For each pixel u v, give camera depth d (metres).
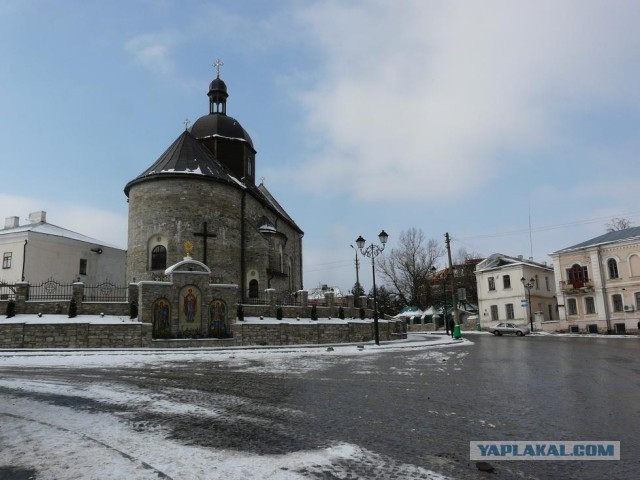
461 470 5.64
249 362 18.39
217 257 33.59
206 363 17.92
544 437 7.04
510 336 45.44
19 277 41.47
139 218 32.75
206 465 5.79
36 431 7.50
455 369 16.03
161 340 24.97
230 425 7.91
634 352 22.97
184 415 8.70
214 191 34.12
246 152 43.47
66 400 10.22
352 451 6.38
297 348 25.64
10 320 23.89
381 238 30.19
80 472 5.55
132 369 15.92
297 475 5.44
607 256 49.72
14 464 5.86
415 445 6.66
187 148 35.91
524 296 58.41
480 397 10.38
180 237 32.25
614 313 48.72
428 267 71.00
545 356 20.97
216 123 42.84
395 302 77.69
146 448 6.54
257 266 36.66
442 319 68.38
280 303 31.77
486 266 63.09
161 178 32.75
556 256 53.69
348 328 32.16
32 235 42.47
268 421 8.20
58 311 25.19
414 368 16.41
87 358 19.17
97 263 48.12
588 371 15.05
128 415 8.71
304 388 11.86
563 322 52.31
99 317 25.31
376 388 11.82
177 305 26.08
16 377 13.87
